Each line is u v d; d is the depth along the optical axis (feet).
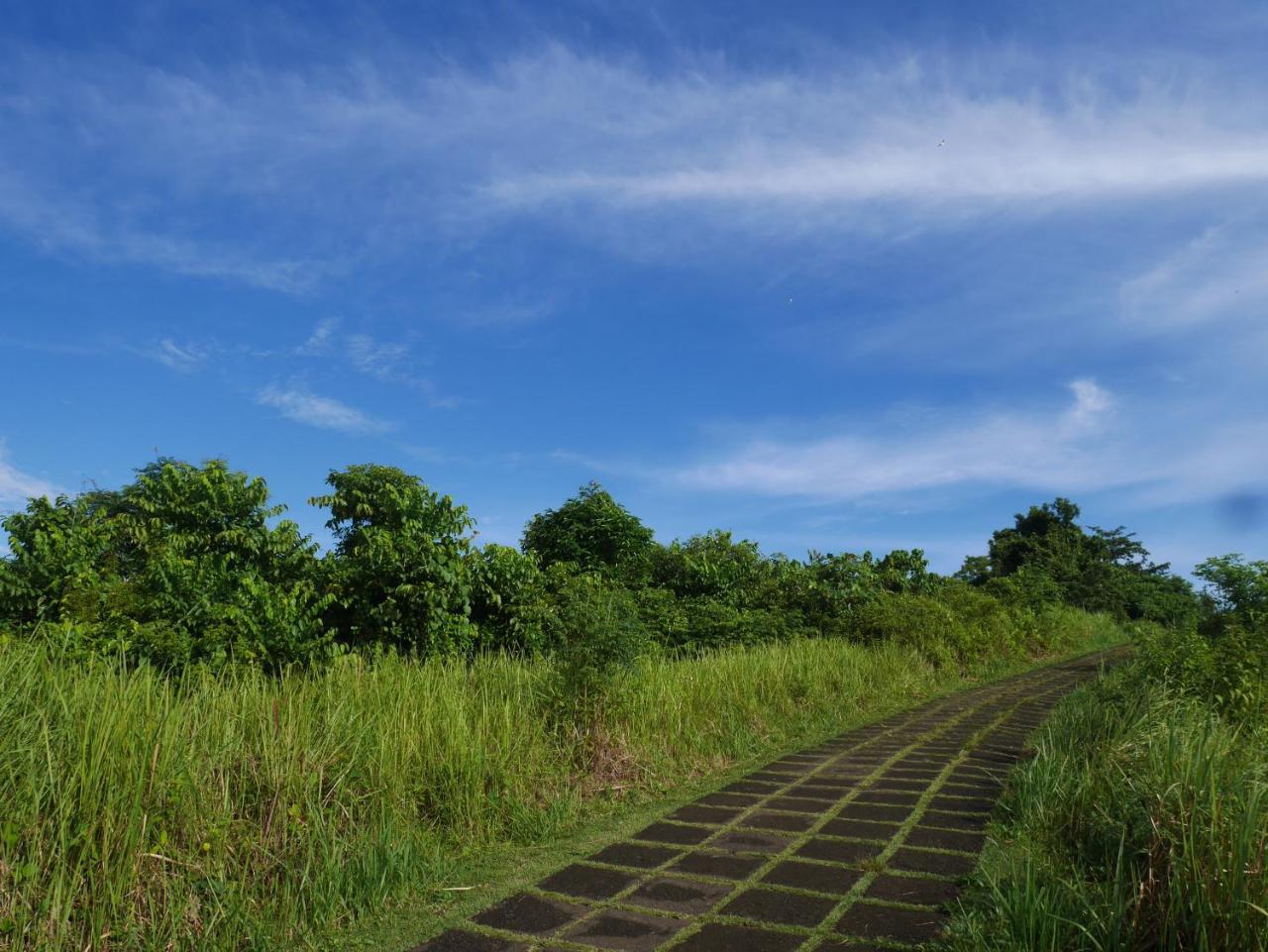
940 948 11.59
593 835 17.22
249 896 12.70
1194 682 25.21
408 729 17.80
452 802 16.92
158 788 12.64
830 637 48.42
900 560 64.54
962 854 15.48
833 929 12.41
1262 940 9.92
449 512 37.01
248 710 16.16
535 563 37.52
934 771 22.47
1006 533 128.77
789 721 29.35
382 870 13.99
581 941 12.23
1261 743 18.53
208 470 34.22
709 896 13.85
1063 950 11.07
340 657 23.27
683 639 43.32
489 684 22.85
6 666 13.48
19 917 10.49
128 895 11.53
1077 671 52.49
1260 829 10.99
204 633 24.26
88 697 13.55
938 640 46.55
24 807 11.30
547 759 20.10
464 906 13.55
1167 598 108.27
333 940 12.36
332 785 15.24
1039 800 16.87
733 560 56.34
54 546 26.86
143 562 29.71
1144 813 13.12
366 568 32.30
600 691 22.29
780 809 18.99
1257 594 39.78
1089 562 114.01
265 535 32.60
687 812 18.90
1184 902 10.74
